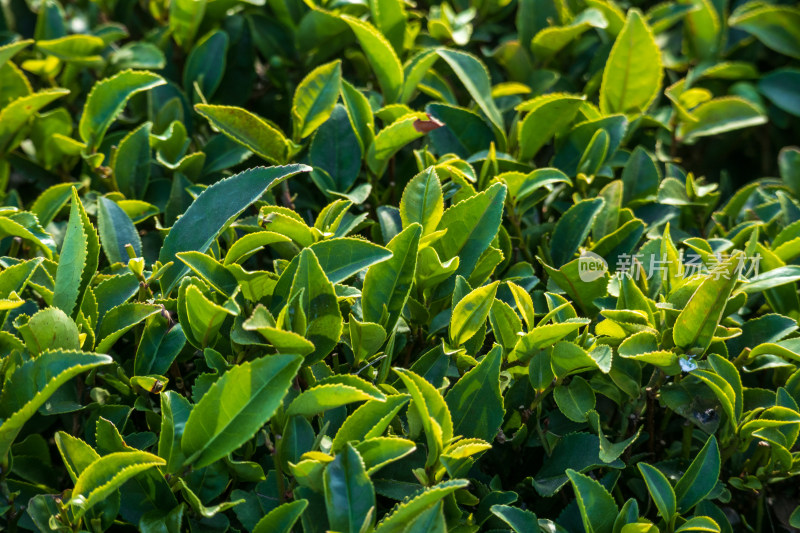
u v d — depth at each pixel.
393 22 1.31
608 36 1.37
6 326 1.16
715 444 1.14
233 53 1.34
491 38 1.41
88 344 1.13
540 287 1.23
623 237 1.21
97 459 1.10
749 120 1.34
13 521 1.12
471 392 1.14
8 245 1.22
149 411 1.14
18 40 1.35
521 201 1.24
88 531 1.11
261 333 1.09
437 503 1.09
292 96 1.34
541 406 1.18
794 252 1.22
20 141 1.27
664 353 1.14
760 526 1.18
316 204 1.28
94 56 1.32
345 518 1.08
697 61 1.41
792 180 1.32
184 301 1.13
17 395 1.11
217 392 1.09
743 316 1.24
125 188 1.26
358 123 1.24
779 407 1.15
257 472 1.11
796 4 1.47
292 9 1.34
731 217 1.28
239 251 1.13
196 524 1.12
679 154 1.46
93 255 1.15
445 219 1.17
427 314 1.17
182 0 1.31
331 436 1.13
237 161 1.27
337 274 1.13
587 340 1.16
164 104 1.30
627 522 1.12
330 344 1.12
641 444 1.19
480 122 1.28
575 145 1.28
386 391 1.13
